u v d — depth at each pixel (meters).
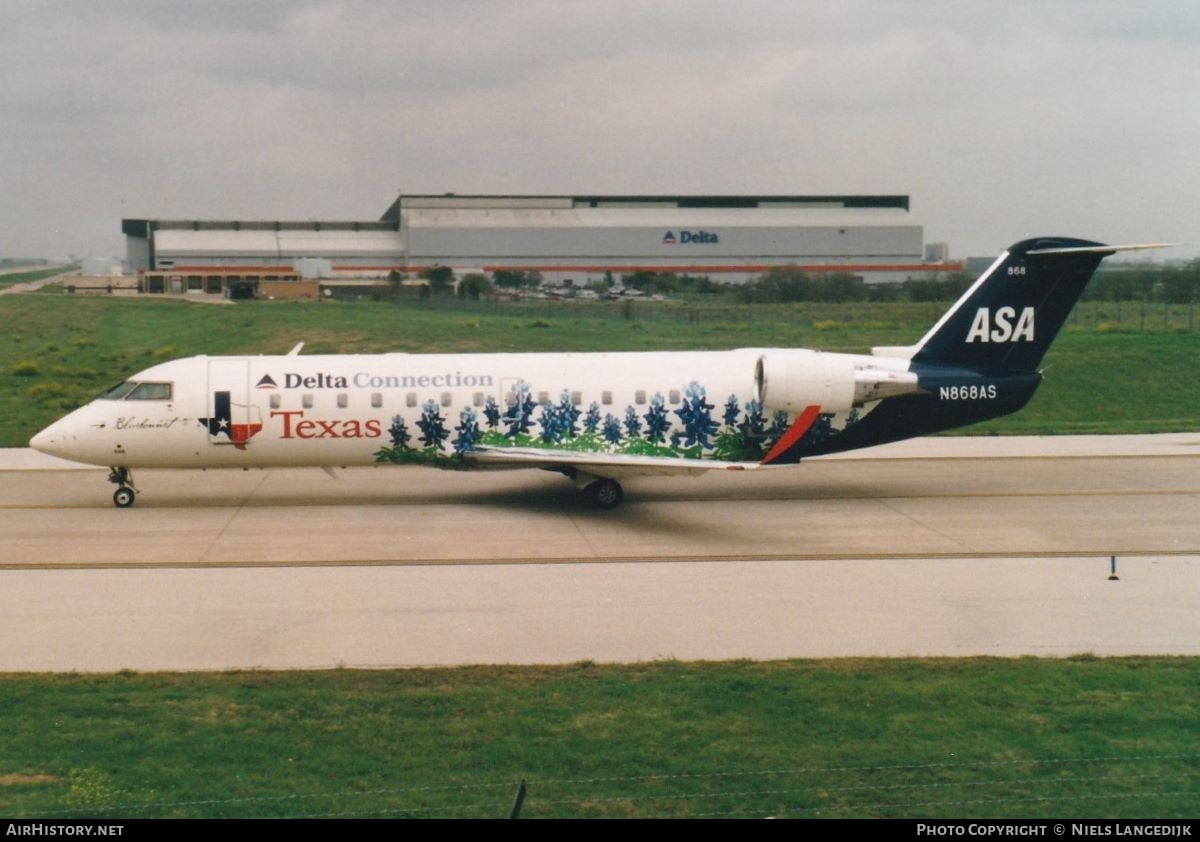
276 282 110.06
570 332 74.62
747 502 31.39
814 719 15.35
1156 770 13.58
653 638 19.23
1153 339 66.44
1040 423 47.94
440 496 32.34
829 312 92.56
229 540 26.69
